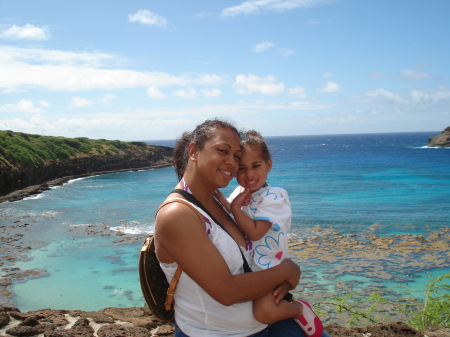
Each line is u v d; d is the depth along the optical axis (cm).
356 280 1265
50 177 4638
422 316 578
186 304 219
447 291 1066
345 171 5516
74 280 1310
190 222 201
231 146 226
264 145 279
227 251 214
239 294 207
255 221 254
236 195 288
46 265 1476
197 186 232
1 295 1181
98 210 2731
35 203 3108
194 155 231
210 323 215
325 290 1180
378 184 3969
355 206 2720
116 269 1423
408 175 4753
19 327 346
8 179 3653
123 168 6297
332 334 347
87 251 1667
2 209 2812
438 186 3694
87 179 5081
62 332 336
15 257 1581
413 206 2667
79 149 5778
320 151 11888
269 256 251
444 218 2231
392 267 1387
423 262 1438
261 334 228
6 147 4144
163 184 4441
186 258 200
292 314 235
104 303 1124
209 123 233
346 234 1906
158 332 361
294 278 235
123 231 2039
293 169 6091
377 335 343
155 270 229
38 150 4712
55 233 2008
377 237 1822
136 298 1156
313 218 2309
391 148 12256
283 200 263
